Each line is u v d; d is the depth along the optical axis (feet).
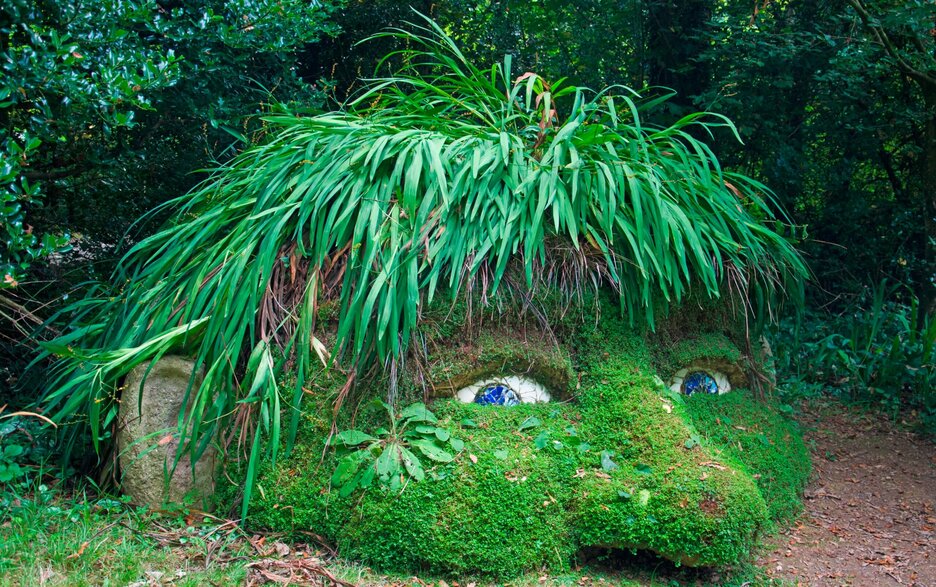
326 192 12.55
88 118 14.83
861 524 14.34
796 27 27.58
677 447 11.50
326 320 12.23
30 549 10.69
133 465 12.10
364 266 11.74
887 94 27.91
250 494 11.55
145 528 11.69
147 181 21.09
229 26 17.48
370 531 11.13
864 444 18.74
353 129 13.57
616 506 11.18
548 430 11.93
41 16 14.99
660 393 12.37
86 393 12.63
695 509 10.80
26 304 17.13
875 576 12.25
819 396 22.00
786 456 14.79
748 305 14.46
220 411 11.95
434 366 11.90
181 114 19.25
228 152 21.02
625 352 12.62
